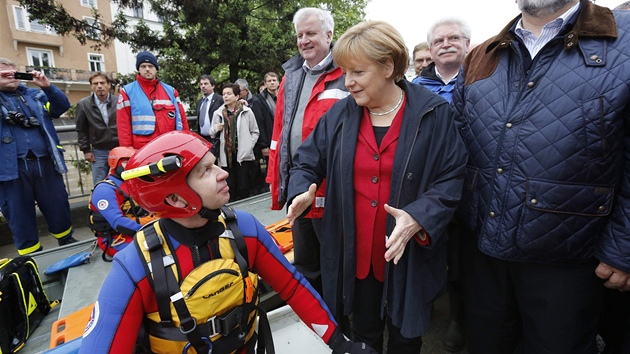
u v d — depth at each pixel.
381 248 1.53
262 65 9.57
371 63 1.33
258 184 6.09
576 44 1.33
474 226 1.63
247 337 1.12
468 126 1.64
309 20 2.13
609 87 1.26
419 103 1.42
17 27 25.98
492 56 1.61
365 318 1.69
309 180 1.56
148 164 0.93
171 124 4.14
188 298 0.93
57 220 3.82
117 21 8.73
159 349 1.00
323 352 1.56
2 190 3.45
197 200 0.95
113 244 2.86
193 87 9.05
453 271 2.04
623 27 1.29
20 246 3.60
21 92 3.53
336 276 1.59
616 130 1.29
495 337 1.77
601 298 1.52
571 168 1.34
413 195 1.42
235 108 5.31
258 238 1.16
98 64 30.33
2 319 2.18
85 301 2.39
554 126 1.35
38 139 3.58
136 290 0.94
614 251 1.31
